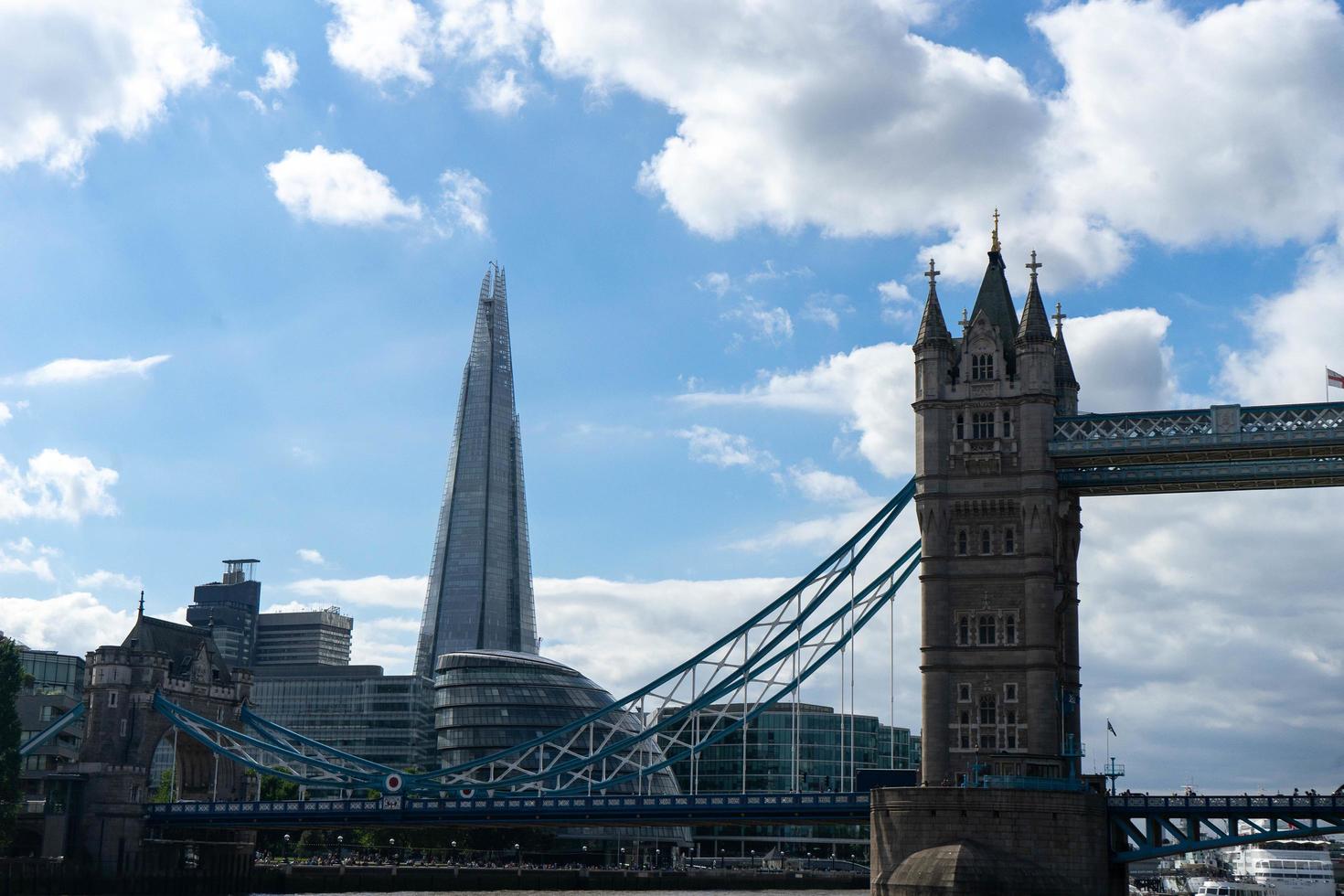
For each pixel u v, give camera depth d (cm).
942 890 12294
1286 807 13000
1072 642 14575
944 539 14050
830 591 15750
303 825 17825
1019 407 14062
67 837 18275
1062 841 12712
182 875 18862
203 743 19312
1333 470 13900
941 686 13788
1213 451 13638
